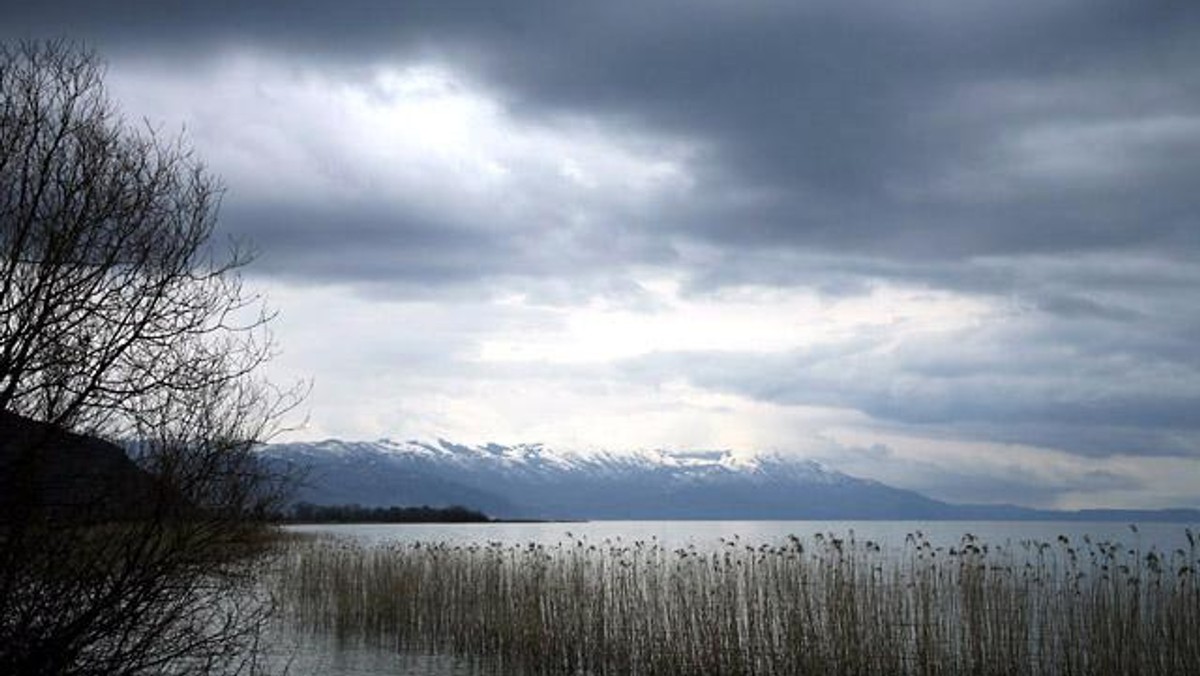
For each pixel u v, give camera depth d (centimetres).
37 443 954
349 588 3019
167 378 1033
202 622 1097
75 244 984
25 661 920
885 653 1898
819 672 1936
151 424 1017
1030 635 1841
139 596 984
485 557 2958
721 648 2070
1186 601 1745
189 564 1027
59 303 969
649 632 2175
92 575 973
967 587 1939
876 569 2139
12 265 955
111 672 982
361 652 2547
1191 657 1705
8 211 959
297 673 2261
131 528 996
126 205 1018
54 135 989
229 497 1052
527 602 2469
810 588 2088
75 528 976
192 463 1026
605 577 2420
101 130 1018
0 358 943
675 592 2262
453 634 2689
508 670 2339
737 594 2138
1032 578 2028
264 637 2680
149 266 1027
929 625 1898
